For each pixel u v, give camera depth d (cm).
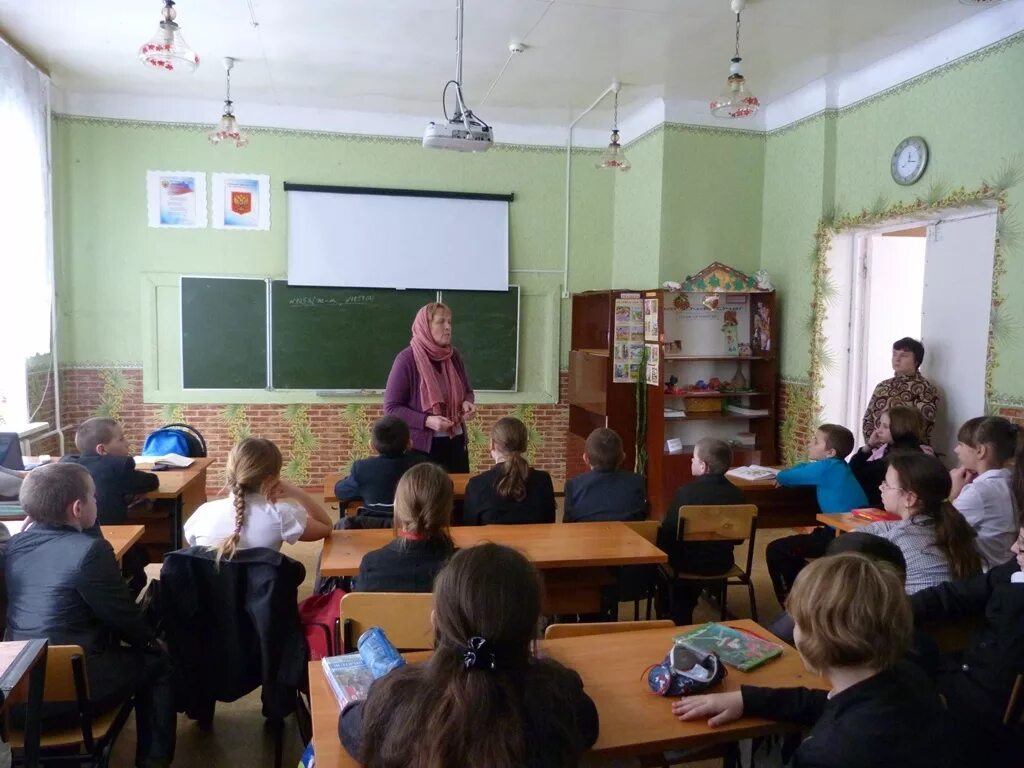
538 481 326
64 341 598
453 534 291
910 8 412
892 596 132
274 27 456
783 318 584
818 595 134
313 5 423
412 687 116
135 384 616
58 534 214
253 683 234
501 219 659
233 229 618
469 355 660
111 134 595
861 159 514
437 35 464
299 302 628
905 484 244
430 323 407
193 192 611
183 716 279
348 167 632
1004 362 405
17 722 195
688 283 562
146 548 372
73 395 605
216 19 444
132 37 476
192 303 615
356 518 311
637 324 574
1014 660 188
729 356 576
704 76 533
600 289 675
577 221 674
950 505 242
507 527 303
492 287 658
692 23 440
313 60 512
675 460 552
